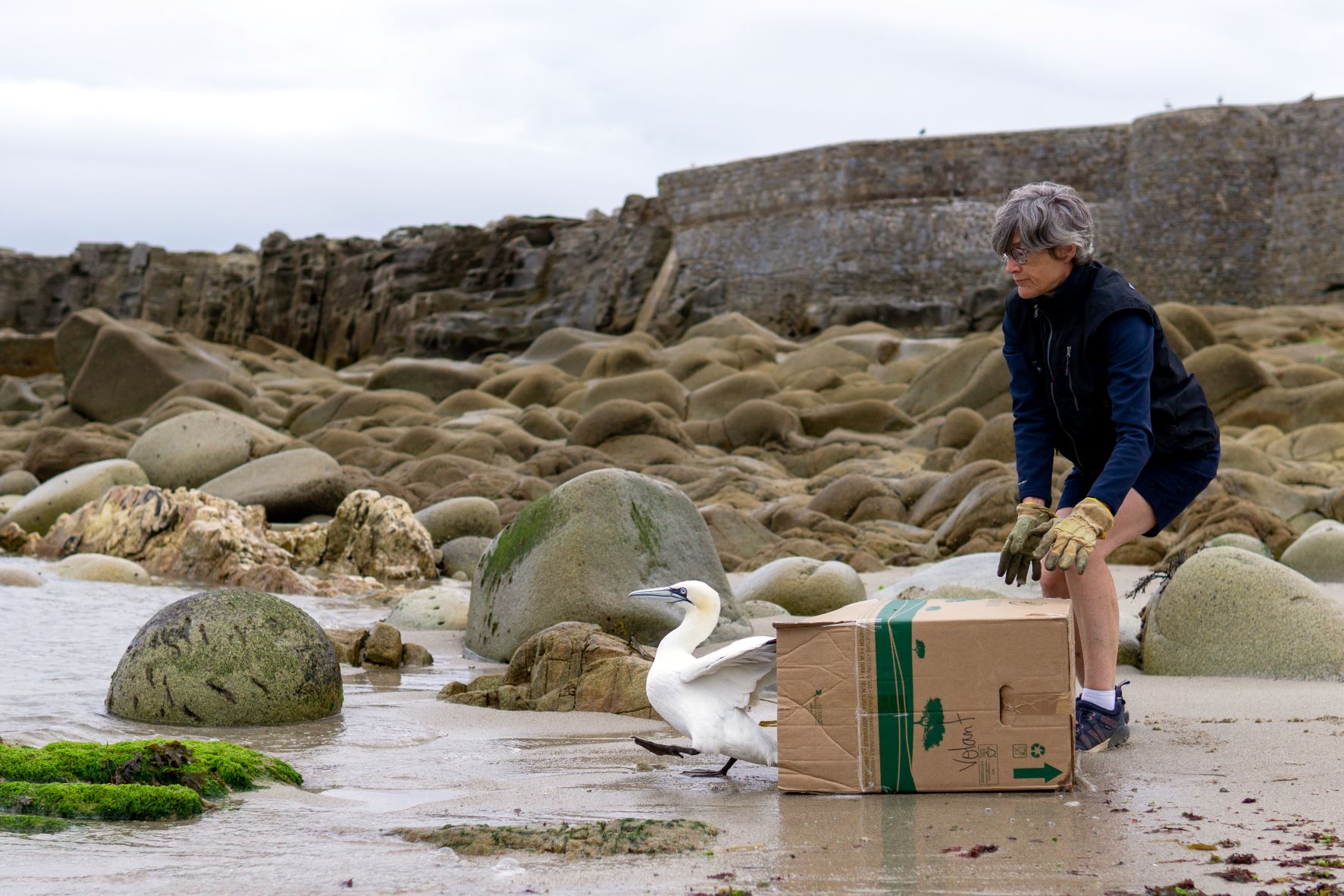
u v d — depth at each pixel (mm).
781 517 16797
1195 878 3006
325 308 64312
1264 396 24969
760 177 49688
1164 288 44844
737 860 3252
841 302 45125
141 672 5719
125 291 76875
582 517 8125
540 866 3242
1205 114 44469
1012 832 3451
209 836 3590
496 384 34219
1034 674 3898
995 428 21297
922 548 15273
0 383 44219
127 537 14148
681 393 29562
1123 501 4344
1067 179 45844
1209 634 6527
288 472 17500
